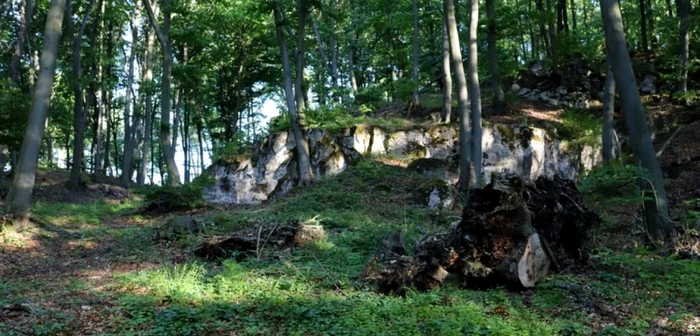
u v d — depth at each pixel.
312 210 14.96
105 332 5.70
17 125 17.66
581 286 7.62
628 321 6.21
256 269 8.99
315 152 20.42
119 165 48.81
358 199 16.27
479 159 15.74
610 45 10.47
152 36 27.47
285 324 5.95
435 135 20.28
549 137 20.28
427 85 28.19
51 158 36.12
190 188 17.95
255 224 13.11
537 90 24.66
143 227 14.73
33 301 7.11
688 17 20.94
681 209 14.27
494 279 7.74
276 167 21.03
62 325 5.95
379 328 5.70
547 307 6.83
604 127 16.50
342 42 33.91
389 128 20.66
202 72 27.62
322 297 7.07
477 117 15.79
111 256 10.94
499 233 7.84
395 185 17.77
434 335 5.57
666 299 6.98
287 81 19.31
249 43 30.50
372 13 29.81
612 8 10.39
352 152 20.06
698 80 23.47
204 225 13.30
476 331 5.54
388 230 11.55
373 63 34.38
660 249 9.44
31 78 25.44
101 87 28.08
